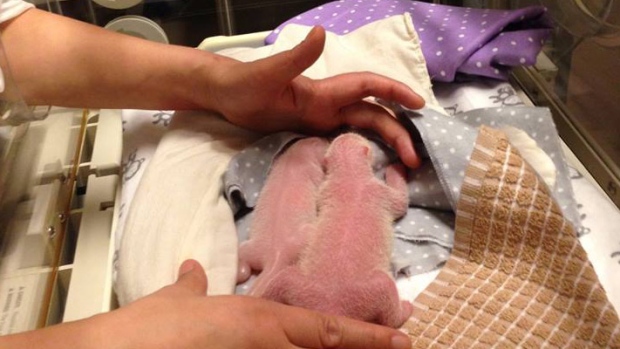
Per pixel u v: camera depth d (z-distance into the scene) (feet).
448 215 1.66
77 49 1.80
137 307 1.17
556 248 1.44
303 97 1.75
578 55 2.19
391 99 1.74
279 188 1.67
